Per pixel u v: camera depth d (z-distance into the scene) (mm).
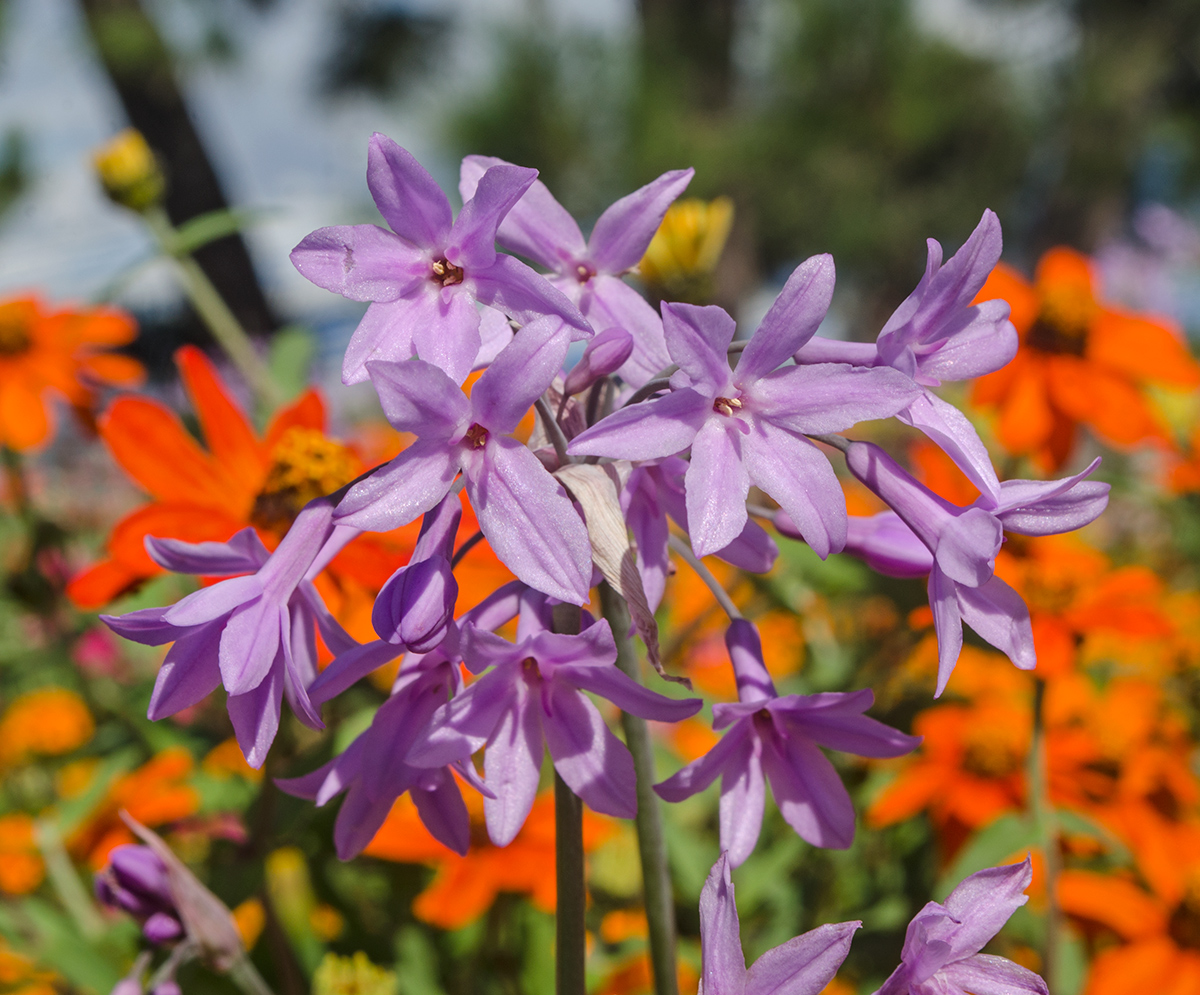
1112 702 272
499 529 142
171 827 230
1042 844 216
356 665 149
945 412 156
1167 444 322
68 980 231
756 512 167
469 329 145
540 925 228
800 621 307
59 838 265
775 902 256
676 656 253
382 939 238
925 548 163
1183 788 254
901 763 269
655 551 161
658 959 165
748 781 157
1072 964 231
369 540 218
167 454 236
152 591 224
